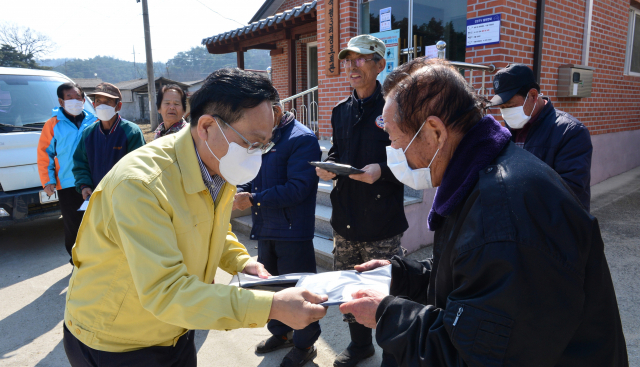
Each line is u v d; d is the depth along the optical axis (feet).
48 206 15.49
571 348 3.22
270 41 30.66
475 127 3.44
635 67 24.40
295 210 8.06
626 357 3.51
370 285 4.35
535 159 3.21
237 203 7.95
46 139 12.51
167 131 11.59
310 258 8.43
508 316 2.75
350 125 8.07
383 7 18.65
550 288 2.74
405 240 12.64
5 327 10.02
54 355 8.87
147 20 54.39
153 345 4.24
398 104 3.58
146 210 3.45
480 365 2.79
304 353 8.04
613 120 22.61
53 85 17.81
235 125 3.70
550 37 16.42
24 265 13.94
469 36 14.83
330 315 10.16
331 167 6.86
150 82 56.13
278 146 8.18
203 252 4.22
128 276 3.84
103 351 4.03
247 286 4.46
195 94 3.83
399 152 3.78
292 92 29.27
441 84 3.40
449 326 2.96
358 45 7.52
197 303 3.36
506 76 7.74
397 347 3.35
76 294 4.07
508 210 2.87
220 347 9.03
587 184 7.46
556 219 2.83
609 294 3.21
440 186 3.55
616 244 13.04
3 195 14.25
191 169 3.86
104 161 11.18
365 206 7.86
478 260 2.87
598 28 19.57
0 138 14.39
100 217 3.79
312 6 24.25
